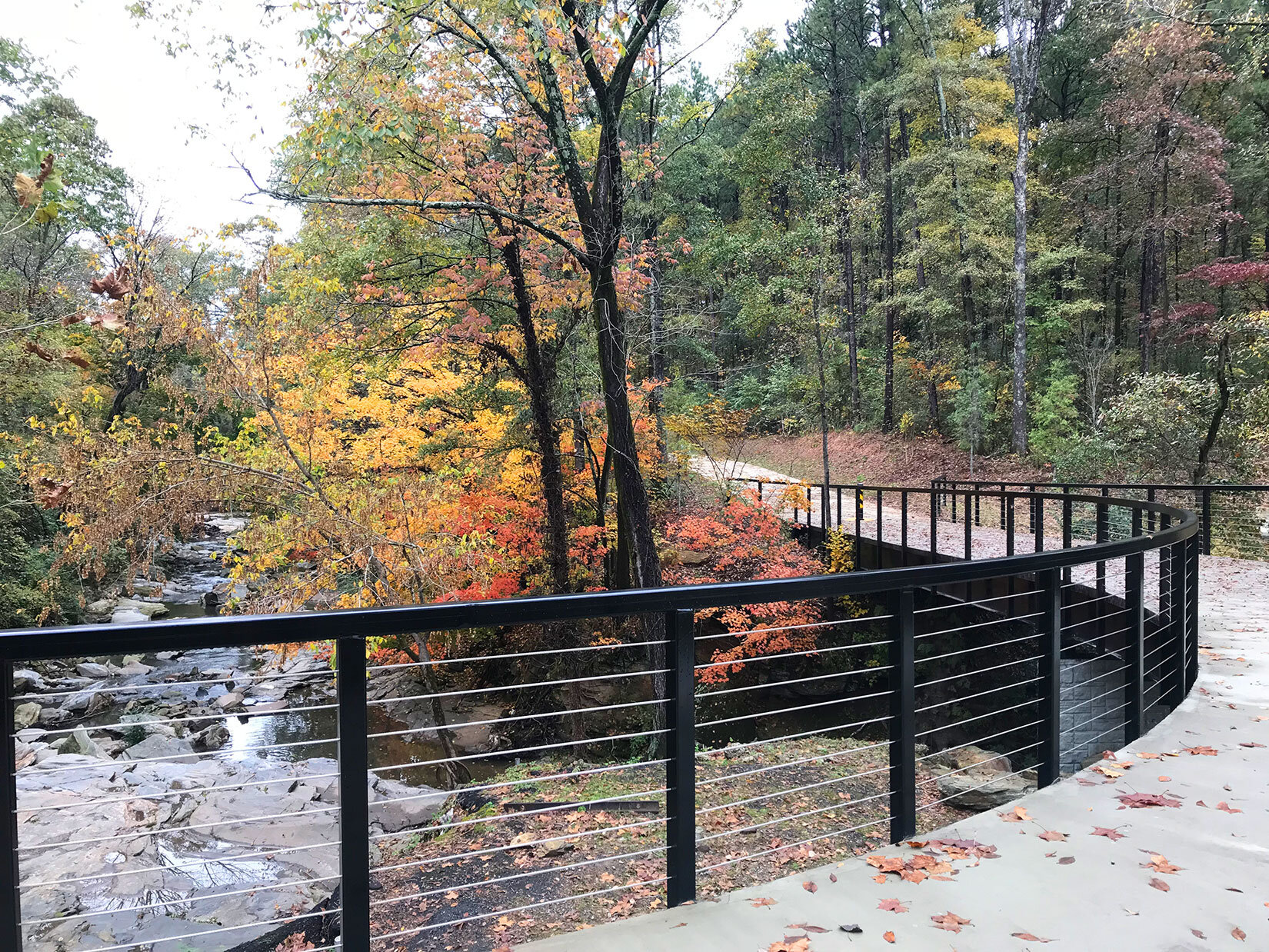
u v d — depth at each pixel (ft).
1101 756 12.19
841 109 96.78
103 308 7.09
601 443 36.65
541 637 34.14
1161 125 66.80
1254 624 21.98
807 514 50.72
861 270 99.66
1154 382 51.03
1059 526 48.91
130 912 13.16
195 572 62.64
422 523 28.96
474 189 26.96
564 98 26.91
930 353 82.07
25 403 39.78
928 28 79.61
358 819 5.95
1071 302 76.84
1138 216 72.79
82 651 5.16
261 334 27.35
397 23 21.12
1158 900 7.59
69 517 24.50
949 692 32.35
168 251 31.42
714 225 61.16
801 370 79.00
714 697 36.27
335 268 29.22
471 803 17.48
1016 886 7.88
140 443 25.75
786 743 21.70
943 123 78.69
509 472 34.71
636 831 14.58
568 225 28.84
